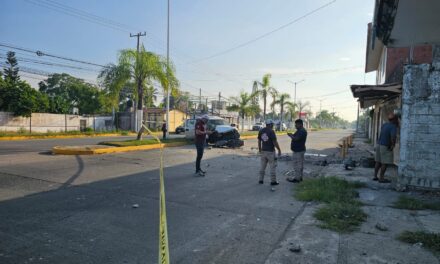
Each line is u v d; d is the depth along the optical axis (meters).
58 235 4.62
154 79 23.59
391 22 8.79
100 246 4.29
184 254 4.13
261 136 8.86
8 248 4.12
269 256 4.11
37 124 33.72
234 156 15.52
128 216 5.59
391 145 8.78
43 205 6.05
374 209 6.31
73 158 12.26
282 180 9.55
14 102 31.05
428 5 7.80
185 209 6.15
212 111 60.44
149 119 51.09
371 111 28.38
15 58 27.23
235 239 4.68
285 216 5.86
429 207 6.41
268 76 43.34
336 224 5.30
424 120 7.70
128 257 3.98
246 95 45.75
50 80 63.00
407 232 4.91
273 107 50.41
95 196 6.83
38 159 11.62
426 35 9.44
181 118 55.19
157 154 14.75
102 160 12.11
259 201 6.94
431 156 7.67
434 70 7.58
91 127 39.88
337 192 7.52
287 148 21.67
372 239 4.72
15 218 5.26
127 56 23.17
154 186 8.02
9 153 13.23
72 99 61.09
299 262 3.95
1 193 6.75
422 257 4.11
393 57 18.42
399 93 11.03
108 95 24.02
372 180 9.29
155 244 4.40
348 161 12.48
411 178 7.86
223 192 7.72
